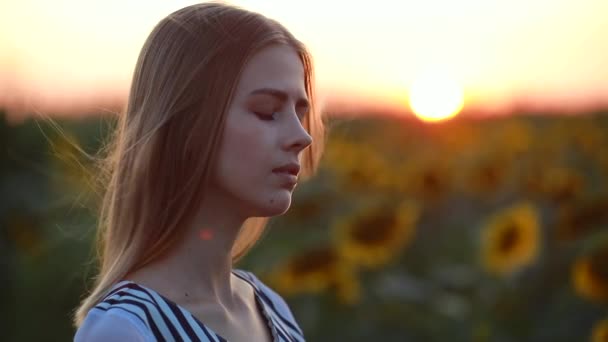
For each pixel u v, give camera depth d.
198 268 1.44
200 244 1.44
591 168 8.35
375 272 5.03
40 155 6.16
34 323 4.99
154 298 1.33
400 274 5.40
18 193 5.86
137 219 1.45
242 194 1.41
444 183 7.11
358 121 10.96
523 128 9.22
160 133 1.42
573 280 4.24
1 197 5.81
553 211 5.71
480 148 9.83
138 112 1.46
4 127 6.10
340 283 4.54
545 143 8.88
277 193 1.41
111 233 1.48
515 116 11.13
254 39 1.41
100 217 1.54
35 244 5.43
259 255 5.71
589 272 4.15
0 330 4.98
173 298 1.40
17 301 5.11
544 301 4.77
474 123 11.03
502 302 4.77
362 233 4.73
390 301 4.79
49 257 5.33
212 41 1.41
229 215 1.45
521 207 4.84
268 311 1.63
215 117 1.39
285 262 4.54
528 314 4.71
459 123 10.80
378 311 4.72
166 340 1.30
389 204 4.80
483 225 6.31
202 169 1.40
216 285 1.47
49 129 6.15
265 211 1.42
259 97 1.41
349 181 7.18
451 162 8.05
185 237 1.44
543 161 8.22
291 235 6.15
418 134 10.84
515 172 7.44
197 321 1.35
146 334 1.27
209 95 1.39
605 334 3.72
